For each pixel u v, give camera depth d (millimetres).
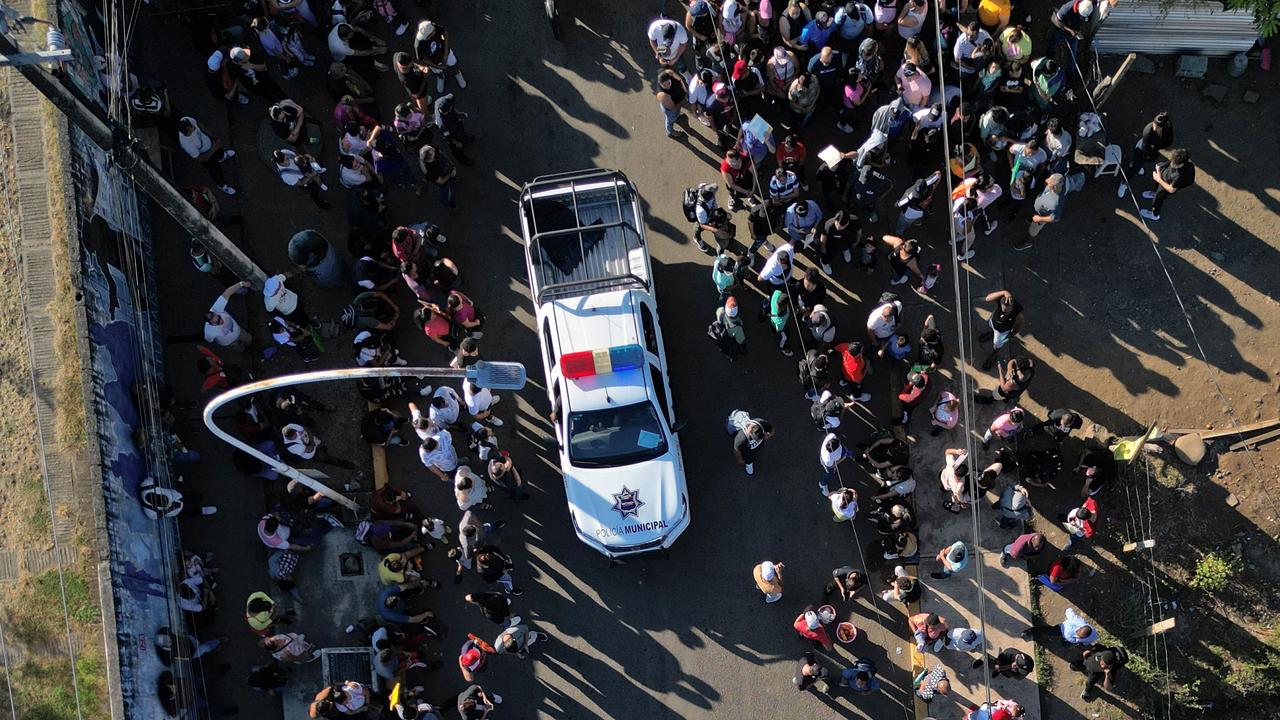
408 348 15969
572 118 16797
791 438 15781
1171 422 15914
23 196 15297
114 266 15180
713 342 16047
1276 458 15828
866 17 15195
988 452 15641
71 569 14859
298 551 15297
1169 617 15445
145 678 14133
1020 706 13891
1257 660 15336
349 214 15383
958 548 14305
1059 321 16203
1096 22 15984
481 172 16609
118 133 12430
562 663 15234
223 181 16250
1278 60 16812
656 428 14656
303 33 16703
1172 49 16688
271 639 14219
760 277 15156
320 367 16000
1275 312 16203
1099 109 16656
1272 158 16656
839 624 15141
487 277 16281
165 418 15297
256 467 14930
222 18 16547
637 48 16953
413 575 14727
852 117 16453
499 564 14141
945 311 16141
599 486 14586
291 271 16250
